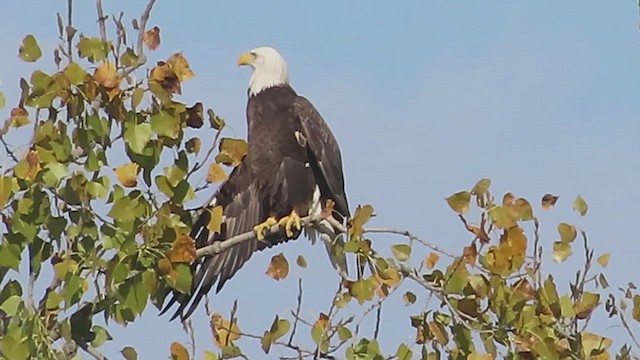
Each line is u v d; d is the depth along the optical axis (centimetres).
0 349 931
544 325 1042
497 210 1049
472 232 1050
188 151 1047
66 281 964
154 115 1025
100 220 995
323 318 1045
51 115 1020
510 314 1040
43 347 940
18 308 953
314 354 1034
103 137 1007
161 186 1024
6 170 986
